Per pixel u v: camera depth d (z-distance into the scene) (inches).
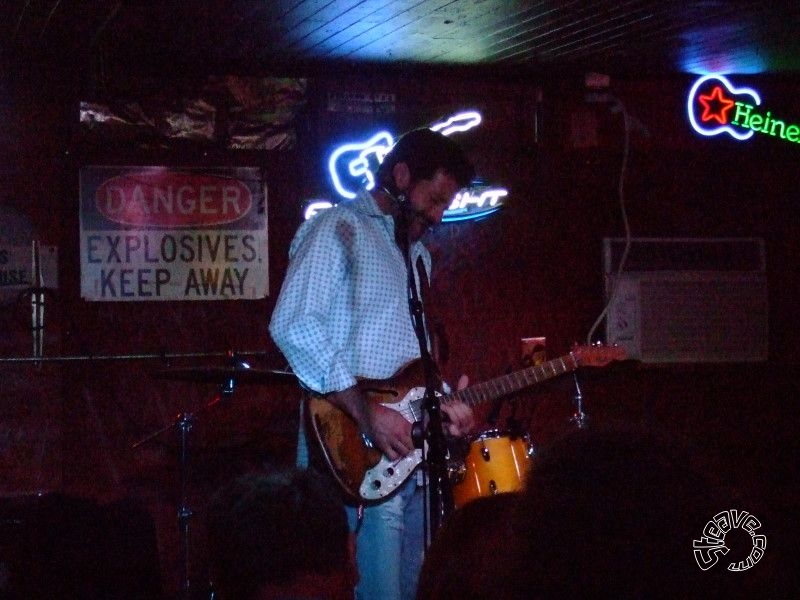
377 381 105.9
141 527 80.8
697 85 205.9
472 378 195.0
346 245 106.4
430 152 110.3
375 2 145.1
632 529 28.0
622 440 29.8
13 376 172.4
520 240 198.7
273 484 52.7
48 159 175.6
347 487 104.6
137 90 179.6
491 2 146.1
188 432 158.1
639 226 205.0
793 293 212.4
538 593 28.9
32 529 78.4
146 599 79.0
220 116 183.5
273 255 185.6
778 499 208.2
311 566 51.0
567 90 200.5
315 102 187.6
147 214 180.7
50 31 157.3
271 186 185.8
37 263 174.4
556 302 200.2
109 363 177.9
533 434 195.3
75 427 175.6
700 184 207.9
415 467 106.3
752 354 209.0
